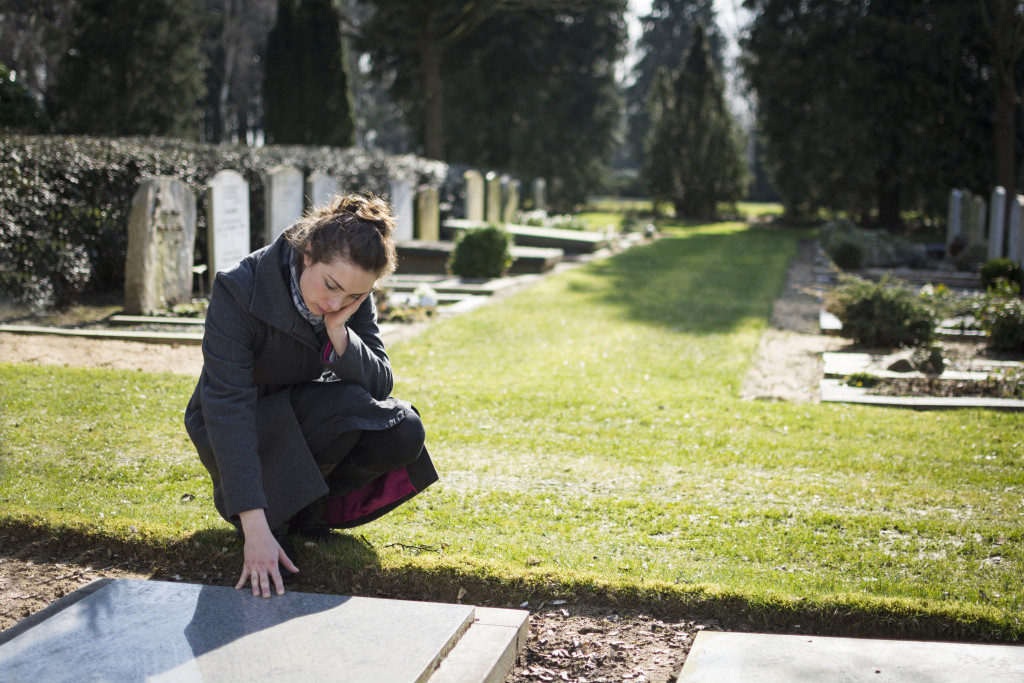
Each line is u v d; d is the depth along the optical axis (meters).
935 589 2.77
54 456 3.95
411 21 28.86
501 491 3.74
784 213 33.50
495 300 10.83
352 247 2.33
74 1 28.14
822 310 10.06
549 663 2.43
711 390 6.19
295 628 2.25
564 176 36.81
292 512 2.60
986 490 3.93
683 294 11.66
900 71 26.05
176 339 7.43
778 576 2.86
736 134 32.84
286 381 2.70
